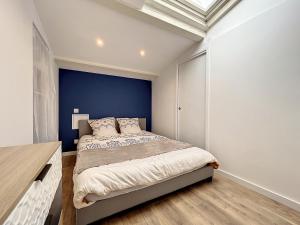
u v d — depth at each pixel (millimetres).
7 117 929
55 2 1666
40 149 767
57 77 2926
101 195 1178
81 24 2025
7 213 331
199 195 1716
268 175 1688
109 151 1923
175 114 3236
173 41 2607
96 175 1230
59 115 3053
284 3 1542
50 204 728
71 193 1709
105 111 3572
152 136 2908
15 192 396
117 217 1352
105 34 2270
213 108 2363
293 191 1483
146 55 2969
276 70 1614
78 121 3205
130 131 3303
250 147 1865
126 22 2076
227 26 2148
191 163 1749
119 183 1269
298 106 1452
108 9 1833
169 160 1637
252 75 1838
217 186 1917
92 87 3400
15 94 1044
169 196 1694
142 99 4105
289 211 1441
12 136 992
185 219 1337
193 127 2818
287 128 1532
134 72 3484
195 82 2773
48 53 2160
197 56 2709
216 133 2314
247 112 1896
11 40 993
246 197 1677
